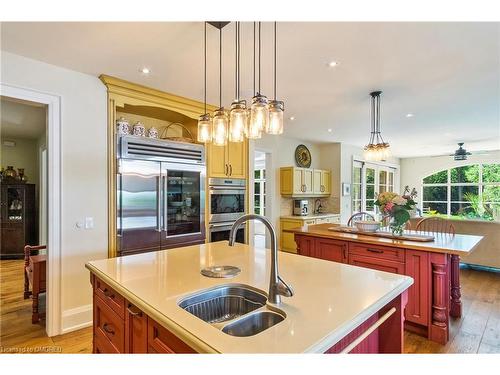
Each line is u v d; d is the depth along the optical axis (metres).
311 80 2.89
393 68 2.62
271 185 5.76
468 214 8.35
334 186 6.72
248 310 1.46
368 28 1.96
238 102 1.85
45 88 2.53
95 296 1.82
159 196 3.21
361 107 3.84
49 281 2.57
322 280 1.55
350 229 3.43
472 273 4.57
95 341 1.81
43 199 5.29
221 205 3.92
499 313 3.08
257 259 2.02
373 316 1.35
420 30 1.98
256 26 1.94
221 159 3.93
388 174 8.86
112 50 2.30
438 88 3.11
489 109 3.93
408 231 3.39
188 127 4.03
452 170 8.73
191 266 1.83
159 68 2.63
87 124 2.77
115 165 2.93
